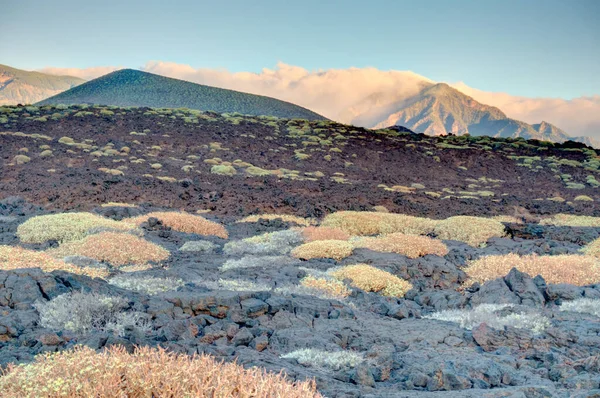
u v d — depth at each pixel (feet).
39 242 69.56
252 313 37.04
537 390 22.93
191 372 17.63
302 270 55.42
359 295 48.78
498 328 36.42
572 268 57.47
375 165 198.70
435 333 36.04
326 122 276.62
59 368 18.07
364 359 30.19
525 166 215.72
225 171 155.53
